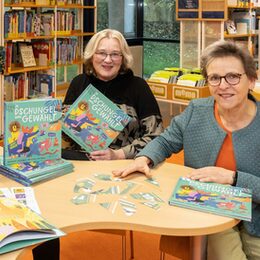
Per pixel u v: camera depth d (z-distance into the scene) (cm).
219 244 179
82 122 228
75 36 643
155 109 262
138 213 157
